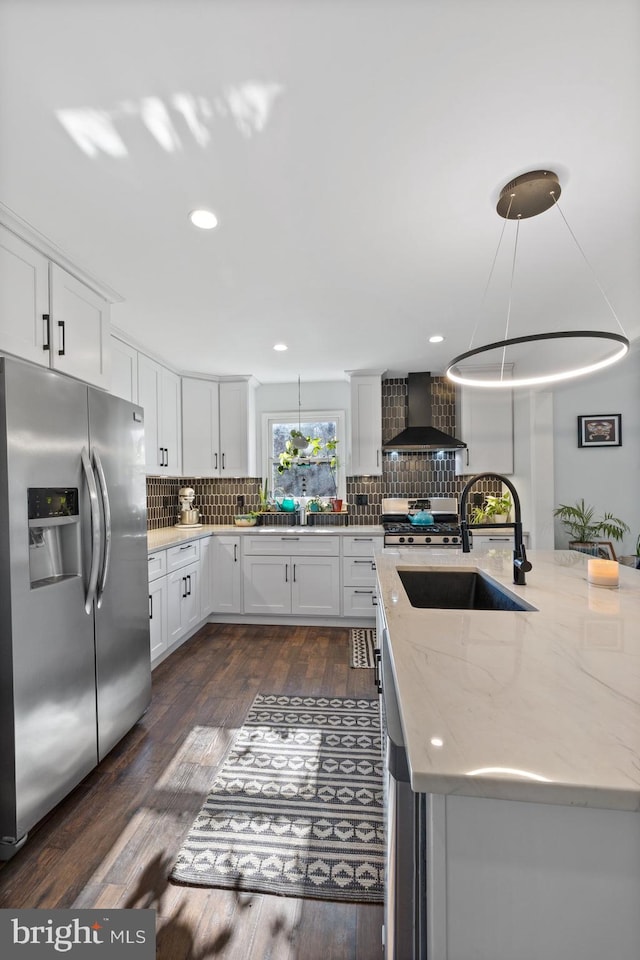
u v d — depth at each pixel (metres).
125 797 1.75
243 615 4.08
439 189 1.57
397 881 0.70
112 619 2.02
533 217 1.73
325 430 4.69
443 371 4.20
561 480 4.01
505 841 0.60
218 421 4.32
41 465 1.60
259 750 2.06
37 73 1.10
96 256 1.99
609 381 3.95
